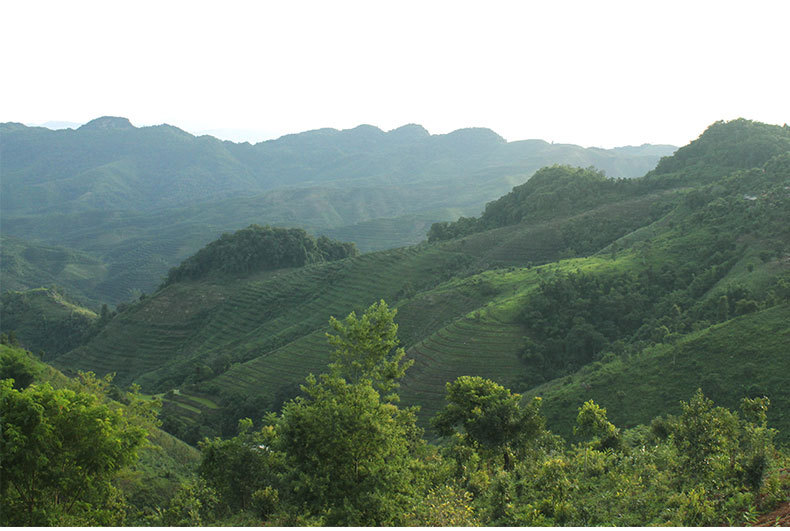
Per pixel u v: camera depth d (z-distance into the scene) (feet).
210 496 91.50
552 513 63.46
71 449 70.03
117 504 88.89
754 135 547.90
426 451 115.85
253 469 94.68
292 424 81.25
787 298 228.63
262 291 550.36
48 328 585.63
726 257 319.47
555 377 276.82
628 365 224.12
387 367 87.61
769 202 346.95
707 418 68.39
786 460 64.44
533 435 111.14
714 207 384.06
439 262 524.52
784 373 181.88
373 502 64.59
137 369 471.62
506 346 301.02
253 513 82.84
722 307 248.11
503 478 81.51
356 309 472.44
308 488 75.56
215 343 486.38
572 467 83.92
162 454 179.22
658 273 334.85
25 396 66.85
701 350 210.18
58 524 67.00
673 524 49.65
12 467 64.64
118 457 75.10
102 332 520.83
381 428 72.49
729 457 62.59
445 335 316.60
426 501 68.85
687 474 65.31
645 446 99.60
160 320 526.98
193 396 342.03
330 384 80.59
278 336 448.65
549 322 313.32
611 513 59.36
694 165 569.64
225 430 290.15
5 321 602.85
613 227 482.28
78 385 150.30
